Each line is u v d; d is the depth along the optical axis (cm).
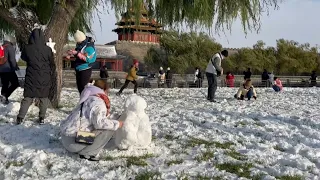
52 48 891
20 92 1570
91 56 922
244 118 975
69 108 1058
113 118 622
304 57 5919
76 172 512
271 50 5862
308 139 737
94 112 555
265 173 518
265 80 3366
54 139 678
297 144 687
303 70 5778
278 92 2153
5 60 1111
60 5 1028
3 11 1080
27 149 614
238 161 569
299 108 1276
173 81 3250
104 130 563
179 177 488
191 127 824
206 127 848
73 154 589
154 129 783
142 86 3284
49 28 1030
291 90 2362
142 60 5359
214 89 1428
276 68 5822
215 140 711
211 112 1091
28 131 741
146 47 5481
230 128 841
